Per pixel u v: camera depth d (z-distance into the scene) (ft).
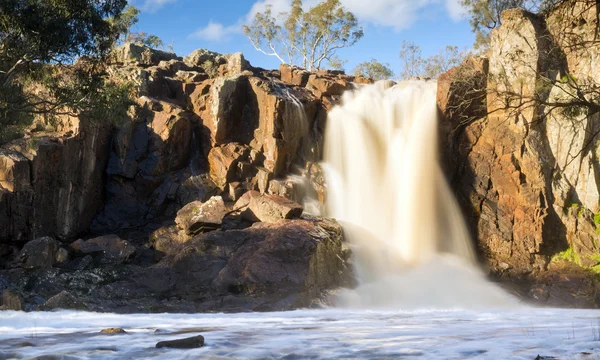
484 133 126.00
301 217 109.09
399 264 110.32
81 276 89.56
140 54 148.46
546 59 62.69
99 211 119.96
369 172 130.00
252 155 124.26
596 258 112.47
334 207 127.95
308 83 140.97
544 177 119.75
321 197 126.31
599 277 108.37
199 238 98.32
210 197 118.11
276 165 123.95
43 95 121.29
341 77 150.82
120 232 114.52
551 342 32.12
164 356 29.55
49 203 109.81
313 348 32.12
